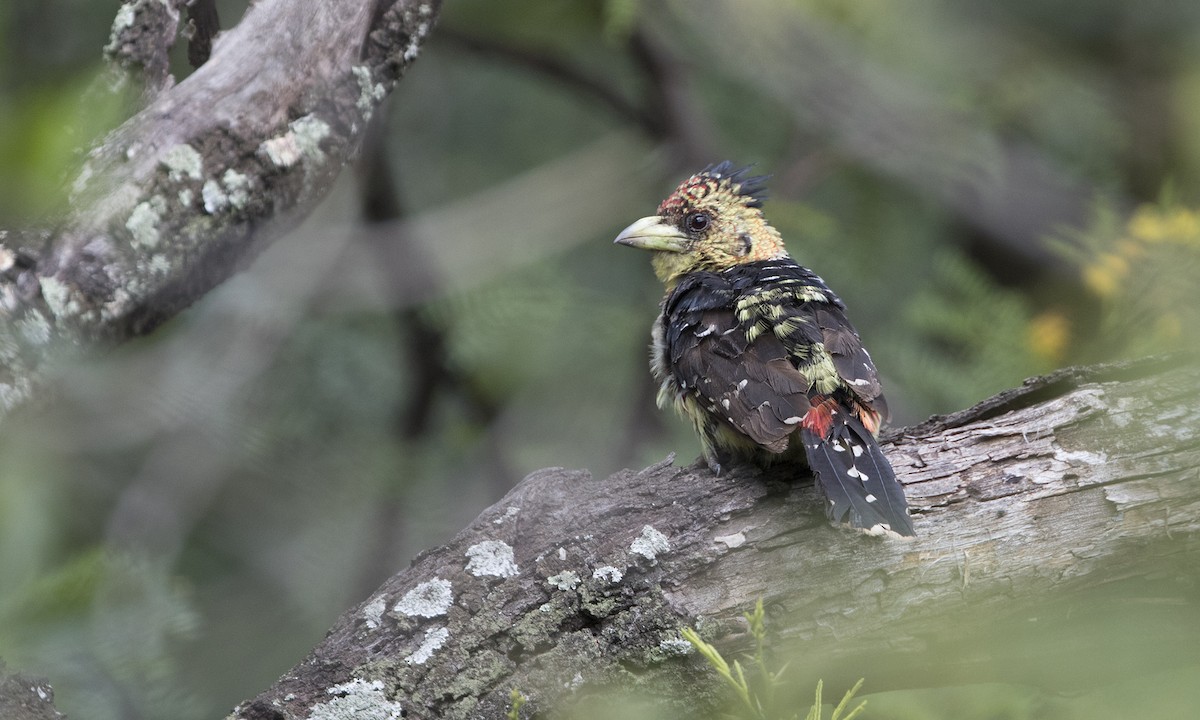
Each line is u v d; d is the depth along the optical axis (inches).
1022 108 527.8
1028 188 505.4
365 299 496.7
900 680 283.6
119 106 251.3
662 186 534.0
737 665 244.5
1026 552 275.6
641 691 270.5
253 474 496.4
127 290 267.9
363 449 508.7
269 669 479.2
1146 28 531.8
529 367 521.0
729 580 273.1
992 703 317.1
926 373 453.4
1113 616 281.9
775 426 303.9
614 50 548.7
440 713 263.6
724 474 298.2
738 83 532.7
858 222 525.3
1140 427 286.5
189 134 271.3
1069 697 292.0
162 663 366.3
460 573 273.9
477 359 514.3
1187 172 504.7
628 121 532.4
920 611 273.6
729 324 334.0
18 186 176.4
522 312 503.8
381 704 262.1
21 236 261.7
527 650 268.8
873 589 272.4
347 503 502.6
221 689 474.0
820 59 485.1
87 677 348.8
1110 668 283.6
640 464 495.5
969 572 273.7
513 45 518.6
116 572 369.1
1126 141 526.3
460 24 510.6
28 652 340.2
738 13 471.5
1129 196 529.0
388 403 521.7
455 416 531.5
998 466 284.4
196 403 475.2
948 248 521.7
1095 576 277.6
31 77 225.9
